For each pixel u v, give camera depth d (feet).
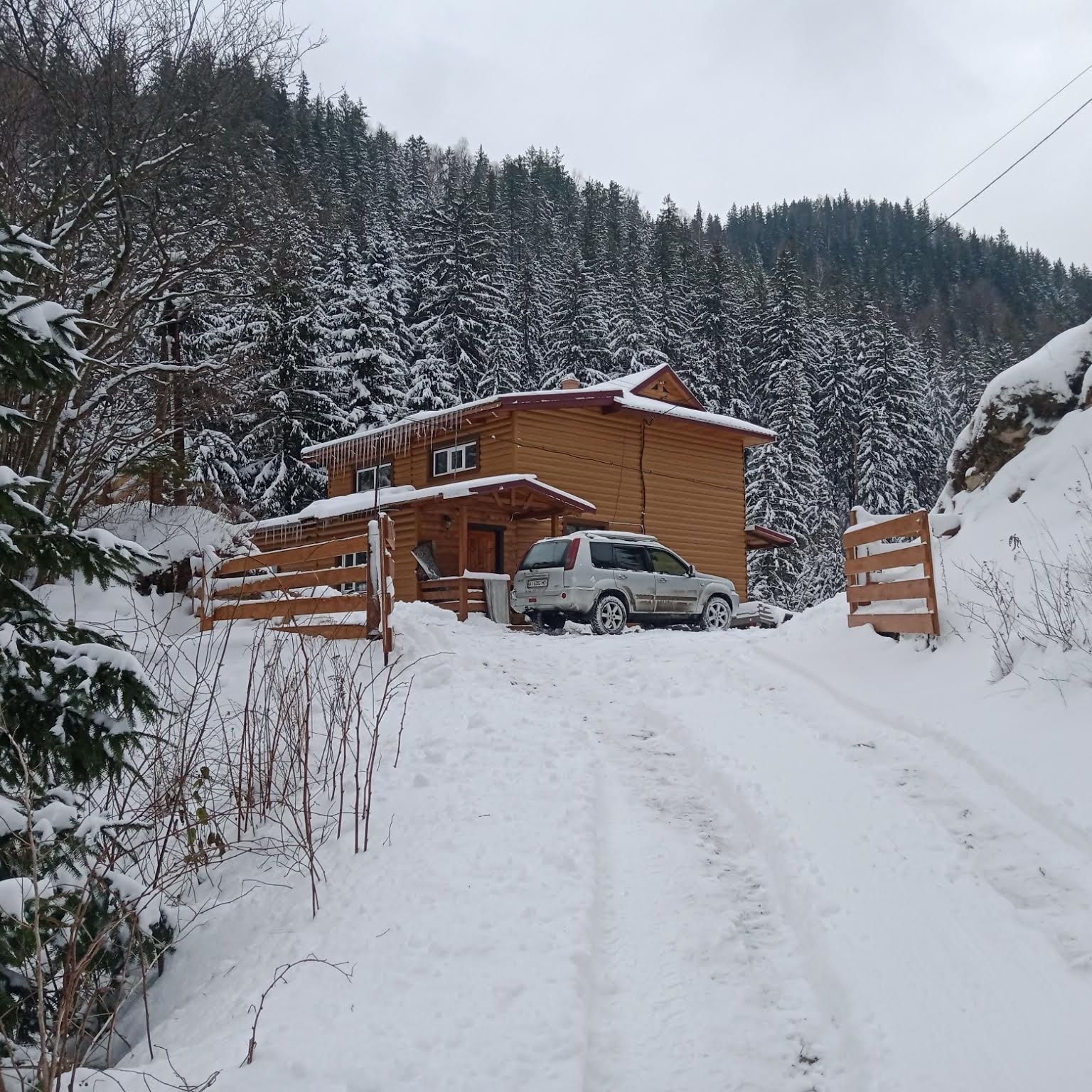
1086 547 24.56
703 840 16.47
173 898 16.53
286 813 19.03
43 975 12.59
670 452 79.92
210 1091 9.66
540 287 163.12
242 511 66.23
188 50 46.03
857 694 24.35
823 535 128.77
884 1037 10.25
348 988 11.93
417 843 16.49
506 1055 10.09
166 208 49.24
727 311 157.69
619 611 51.80
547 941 12.64
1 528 14.33
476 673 30.07
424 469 77.66
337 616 33.65
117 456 44.19
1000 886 13.57
